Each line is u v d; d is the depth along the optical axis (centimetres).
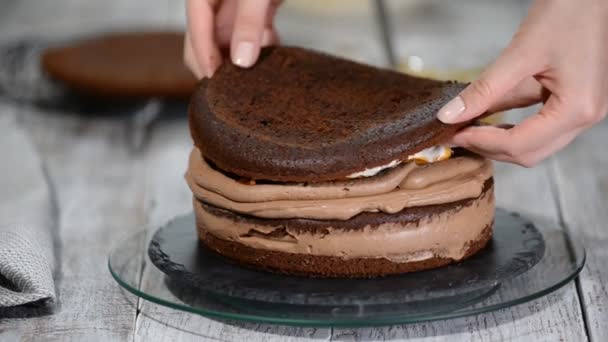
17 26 174
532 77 89
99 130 134
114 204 112
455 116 86
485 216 91
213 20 102
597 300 91
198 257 91
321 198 87
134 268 93
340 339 85
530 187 116
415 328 86
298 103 91
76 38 150
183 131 134
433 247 87
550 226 99
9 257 91
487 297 85
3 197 108
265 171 86
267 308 84
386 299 84
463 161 89
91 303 92
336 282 87
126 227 107
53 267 96
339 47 145
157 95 130
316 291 85
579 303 90
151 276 92
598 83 86
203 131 90
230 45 100
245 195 87
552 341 85
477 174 90
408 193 87
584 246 98
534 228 96
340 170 85
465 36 167
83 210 111
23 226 97
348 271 87
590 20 85
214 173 90
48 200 108
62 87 139
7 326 88
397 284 86
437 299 85
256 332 86
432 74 127
